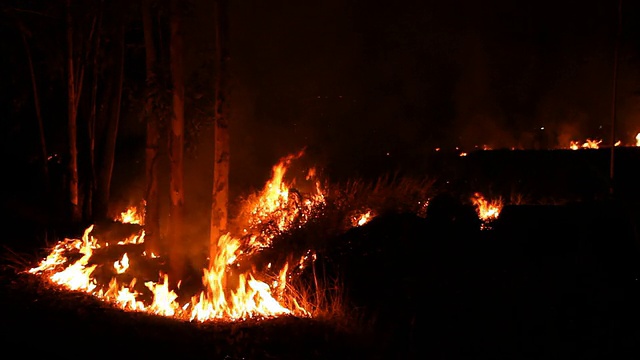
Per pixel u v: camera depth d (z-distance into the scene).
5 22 13.09
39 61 14.91
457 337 6.55
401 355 6.27
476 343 6.42
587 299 7.14
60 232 12.59
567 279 7.57
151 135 10.48
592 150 13.25
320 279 8.33
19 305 7.79
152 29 9.66
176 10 8.90
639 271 7.84
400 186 11.27
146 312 8.06
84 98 13.97
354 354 6.35
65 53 12.95
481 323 6.80
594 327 6.60
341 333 6.79
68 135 13.39
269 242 9.97
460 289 7.55
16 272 9.82
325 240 9.46
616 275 7.73
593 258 7.95
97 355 6.23
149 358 6.23
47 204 14.93
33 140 16.91
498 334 6.56
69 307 7.87
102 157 13.84
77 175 13.76
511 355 6.17
